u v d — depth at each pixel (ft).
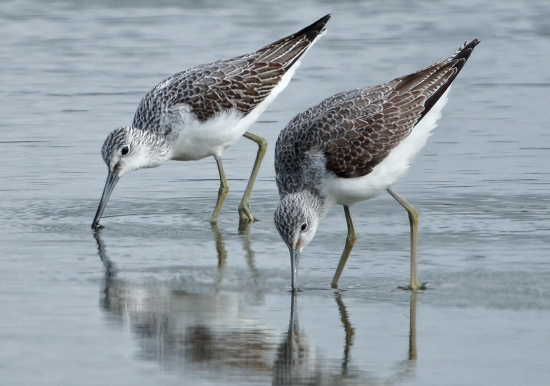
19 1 100.37
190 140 53.16
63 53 84.53
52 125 67.77
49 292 40.47
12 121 68.69
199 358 33.71
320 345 34.76
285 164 42.73
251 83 54.03
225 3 98.58
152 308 38.65
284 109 69.77
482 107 70.08
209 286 41.55
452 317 37.09
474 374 31.86
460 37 86.53
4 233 49.24
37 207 53.88
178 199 55.93
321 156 41.55
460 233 47.67
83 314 37.91
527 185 55.11
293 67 55.83
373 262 44.16
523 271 41.91
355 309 38.42
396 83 43.80
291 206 39.93
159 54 82.69
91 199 55.42
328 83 74.43
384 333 35.70
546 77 76.59
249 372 32.58
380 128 41.98
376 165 41.91
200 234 49.75
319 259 44.91
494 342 34.42
